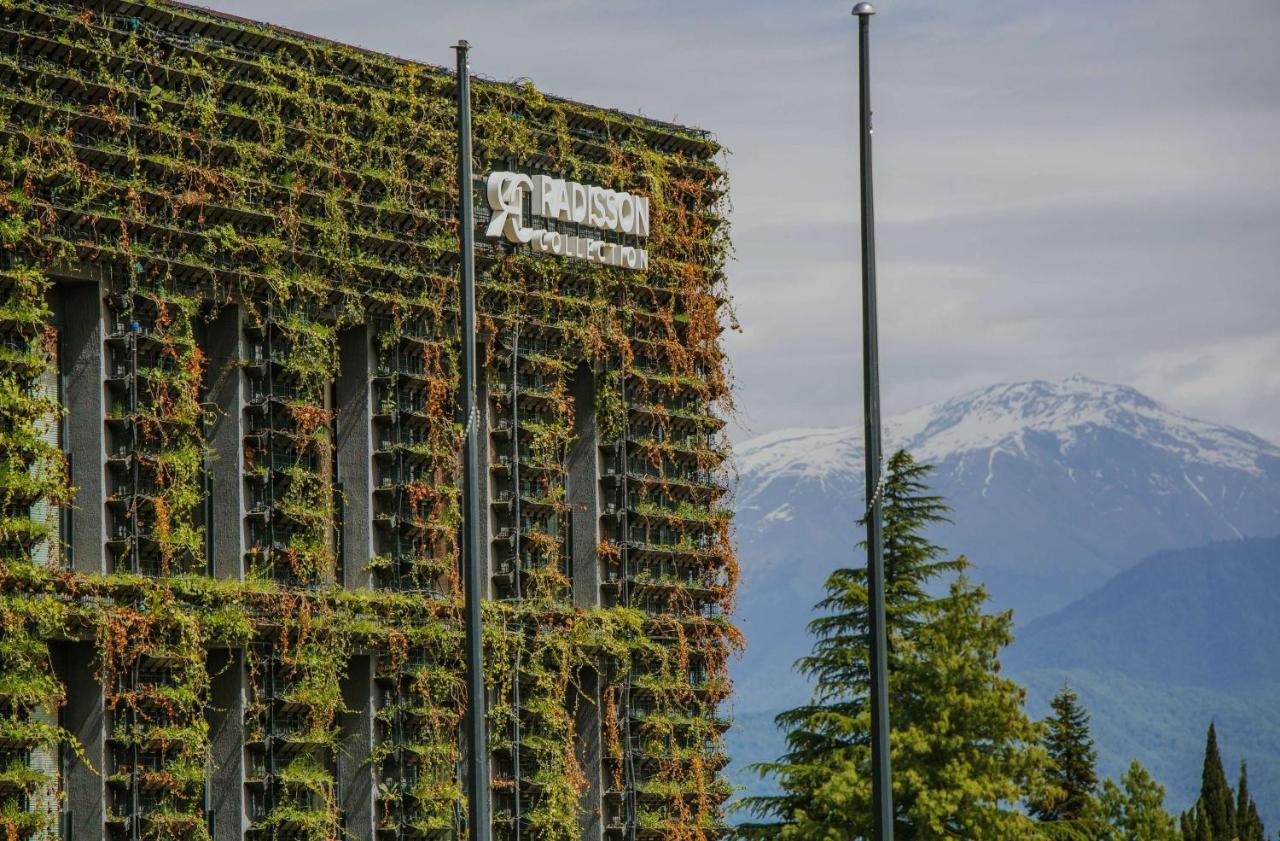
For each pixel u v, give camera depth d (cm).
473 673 8150
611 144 15162
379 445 13612
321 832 12650
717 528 15425
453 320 13925
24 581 11450
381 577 13512
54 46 12025
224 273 12681
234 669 12544
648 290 15250
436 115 13962
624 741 14662
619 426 14912
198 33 12794
